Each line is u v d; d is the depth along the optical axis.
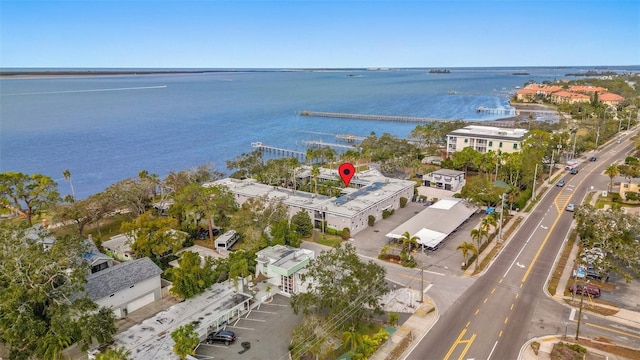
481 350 47.88
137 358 44.84
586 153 156.38
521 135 146.75
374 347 47.25
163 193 100.38
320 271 52.22
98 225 86.00
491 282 63.75
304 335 46.16
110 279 56.56
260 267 66.06
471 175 130.00
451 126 181.75
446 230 78.88
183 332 45.69
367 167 142.62
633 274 64.75
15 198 83.19
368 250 76.69
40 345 45.84
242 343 49.81
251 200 82.62
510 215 93.31
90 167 160.25
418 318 54.53
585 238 71.12
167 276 67.12
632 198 98.31
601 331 50.97
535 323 52.94
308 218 83.44
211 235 81.81
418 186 119.81
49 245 65.25
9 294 46.34
